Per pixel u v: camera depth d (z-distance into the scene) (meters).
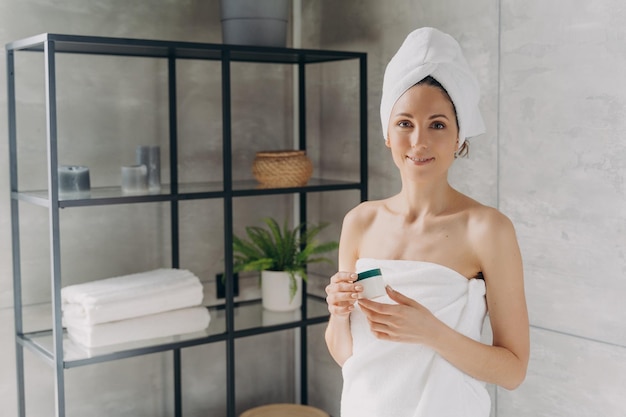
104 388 2.19
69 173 1.90
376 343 1.14
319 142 2.43
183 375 2.33
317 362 2.48
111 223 2.16
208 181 2.32
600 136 1.60
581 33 1.63
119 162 2.16
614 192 1.59
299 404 2.55
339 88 2.34
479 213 1.15
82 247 2.12
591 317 1.65
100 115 2.12
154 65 2.20
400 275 1.15
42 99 2.02
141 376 2.25
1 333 2.01
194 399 2.37
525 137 1.76
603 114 1.60
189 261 2.30
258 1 2.07
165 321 1.94
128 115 2.16
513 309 1.14
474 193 1.90
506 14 1.78
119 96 2.14
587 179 1.64
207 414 2.40
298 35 2.46
